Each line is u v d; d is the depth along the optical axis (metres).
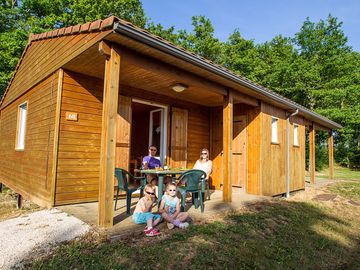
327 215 6.27
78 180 5.43
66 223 3.96
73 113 5.45
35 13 18.59
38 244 3.20
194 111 8.16
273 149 7.80
